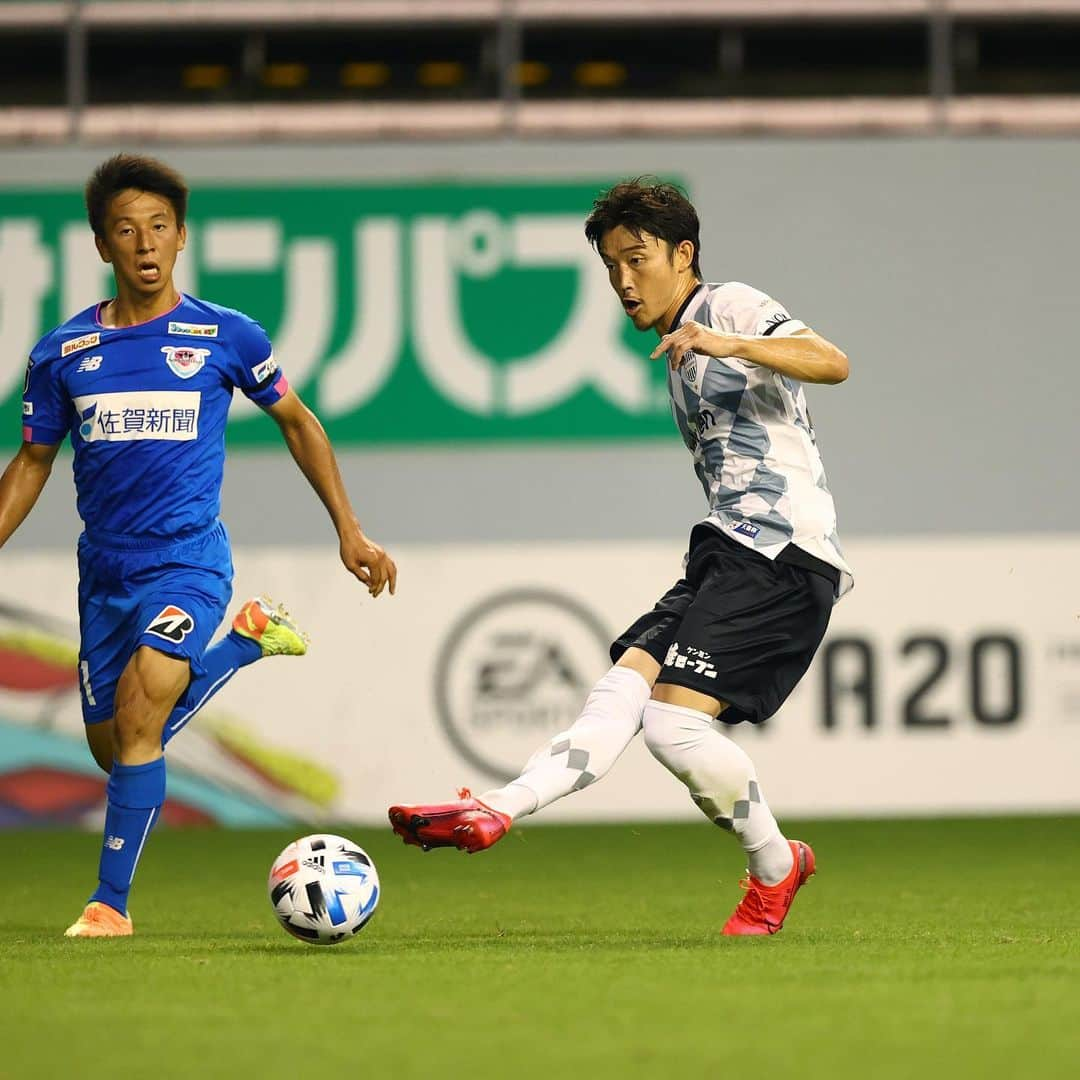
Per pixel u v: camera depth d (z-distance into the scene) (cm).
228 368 1725
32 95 3997
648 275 1619
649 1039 1055
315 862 1530
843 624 3303
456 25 3972
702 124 3925
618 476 3438
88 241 3406
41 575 3309
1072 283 3447
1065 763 3303
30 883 2488
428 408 3428
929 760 3300
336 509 1814
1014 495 3438
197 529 1711
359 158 3425
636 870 2612
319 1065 989
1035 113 3866
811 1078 945
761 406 1595
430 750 3288
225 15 3959
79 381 1700
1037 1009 1154
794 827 3216
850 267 3434
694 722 1566
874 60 4094
